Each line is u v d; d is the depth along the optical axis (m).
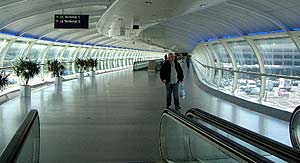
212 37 25.94
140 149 6.30
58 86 19.83
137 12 14.17
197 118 5.95
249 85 13.16
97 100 13.36
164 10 13.57
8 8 13.41
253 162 2.76
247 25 17.36
